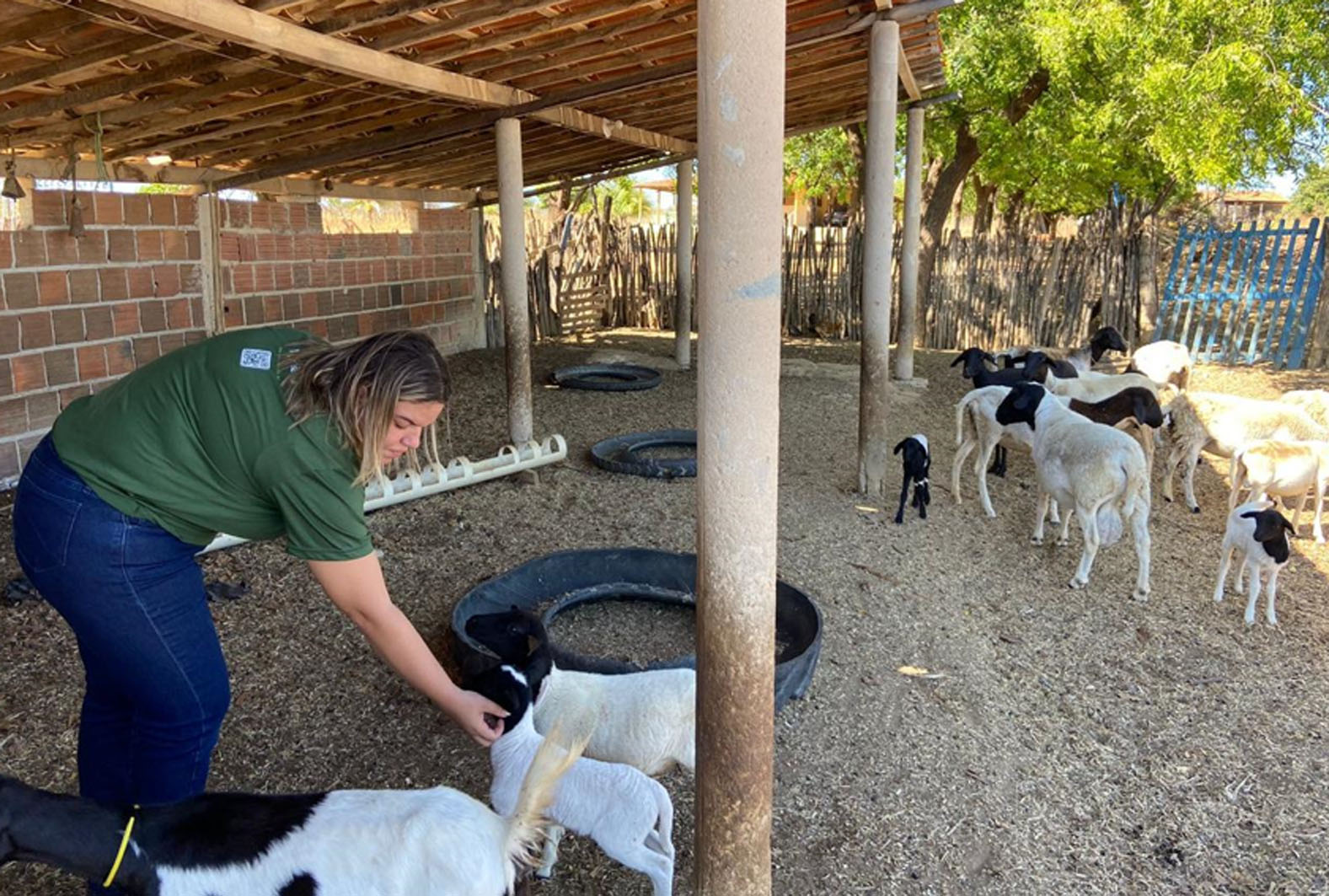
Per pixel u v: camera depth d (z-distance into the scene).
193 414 2.08
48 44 4.29
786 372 11.56
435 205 12.96
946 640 4.55
